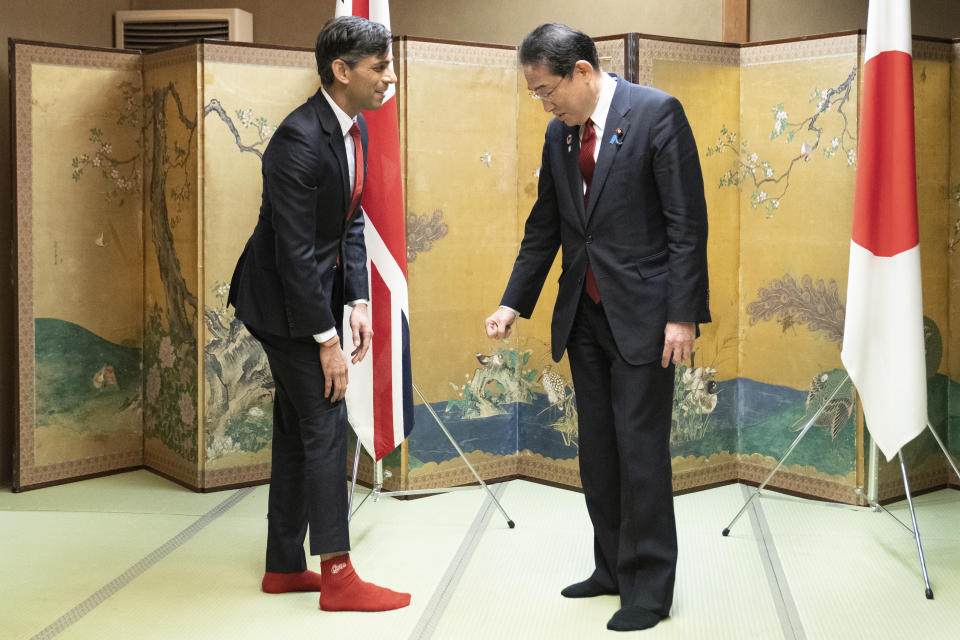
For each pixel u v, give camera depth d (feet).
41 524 11.71
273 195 8.57
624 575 8.89
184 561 10.46
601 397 9.03
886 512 11.28
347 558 9.14
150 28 15.52
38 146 13.00
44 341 13.23
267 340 8.98
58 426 13.41
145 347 14.02
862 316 10.19
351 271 9.36
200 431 13.00
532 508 12.26
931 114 12.59
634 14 14.40
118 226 13.74
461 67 12.63
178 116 12.99
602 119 8.57
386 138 11.12
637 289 8.53
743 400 13.24
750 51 12.79
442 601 9.31
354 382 11.43
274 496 9.53
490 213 13.07
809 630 8.61
